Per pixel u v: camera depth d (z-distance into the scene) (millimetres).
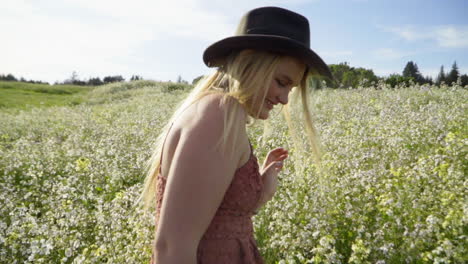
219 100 1286
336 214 4219
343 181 4738
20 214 4773
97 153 7984
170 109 15438
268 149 6910
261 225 4070
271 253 3811
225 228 1374
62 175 7402
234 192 1353
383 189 4484
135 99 23797
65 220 4512
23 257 4125
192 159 1184
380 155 5883
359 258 3363
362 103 11133
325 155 5836
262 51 1348
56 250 4145
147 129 10406
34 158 8172
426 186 4363
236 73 1340
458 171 4449
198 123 1230
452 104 8961
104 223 4258
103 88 32719
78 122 13883
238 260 1414
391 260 3428
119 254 3789
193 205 1171
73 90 37656
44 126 13875
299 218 4129
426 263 3371
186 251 1153
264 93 1323
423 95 11211
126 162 7191
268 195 1924
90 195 5555
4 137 12352
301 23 1432
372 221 4164
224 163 1225
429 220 3500
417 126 6730
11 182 6770
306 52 1350
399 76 17938
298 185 4801
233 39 1330
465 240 3369
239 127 1293
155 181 1581
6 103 26000
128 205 4695
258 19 1399
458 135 6258
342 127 8484
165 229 1164
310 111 1719
